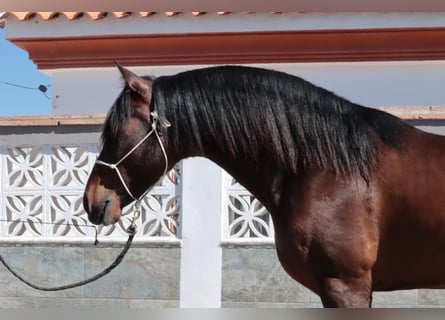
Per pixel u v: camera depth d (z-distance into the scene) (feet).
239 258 29.99
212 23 40.73
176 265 30.45
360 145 17.97
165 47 41.73
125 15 41.37
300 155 18.29
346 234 17.51
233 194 30.19
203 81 18.94
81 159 30.76
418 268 17.72
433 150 17.94
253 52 41.16
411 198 17.44
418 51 39.96
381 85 40.83
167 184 30.73
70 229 31.32
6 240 31.40
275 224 18.58
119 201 19.31
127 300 30.81
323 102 18.45
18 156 31.40
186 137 18.94
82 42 42.42
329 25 39.96
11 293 31.55
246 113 18.58
